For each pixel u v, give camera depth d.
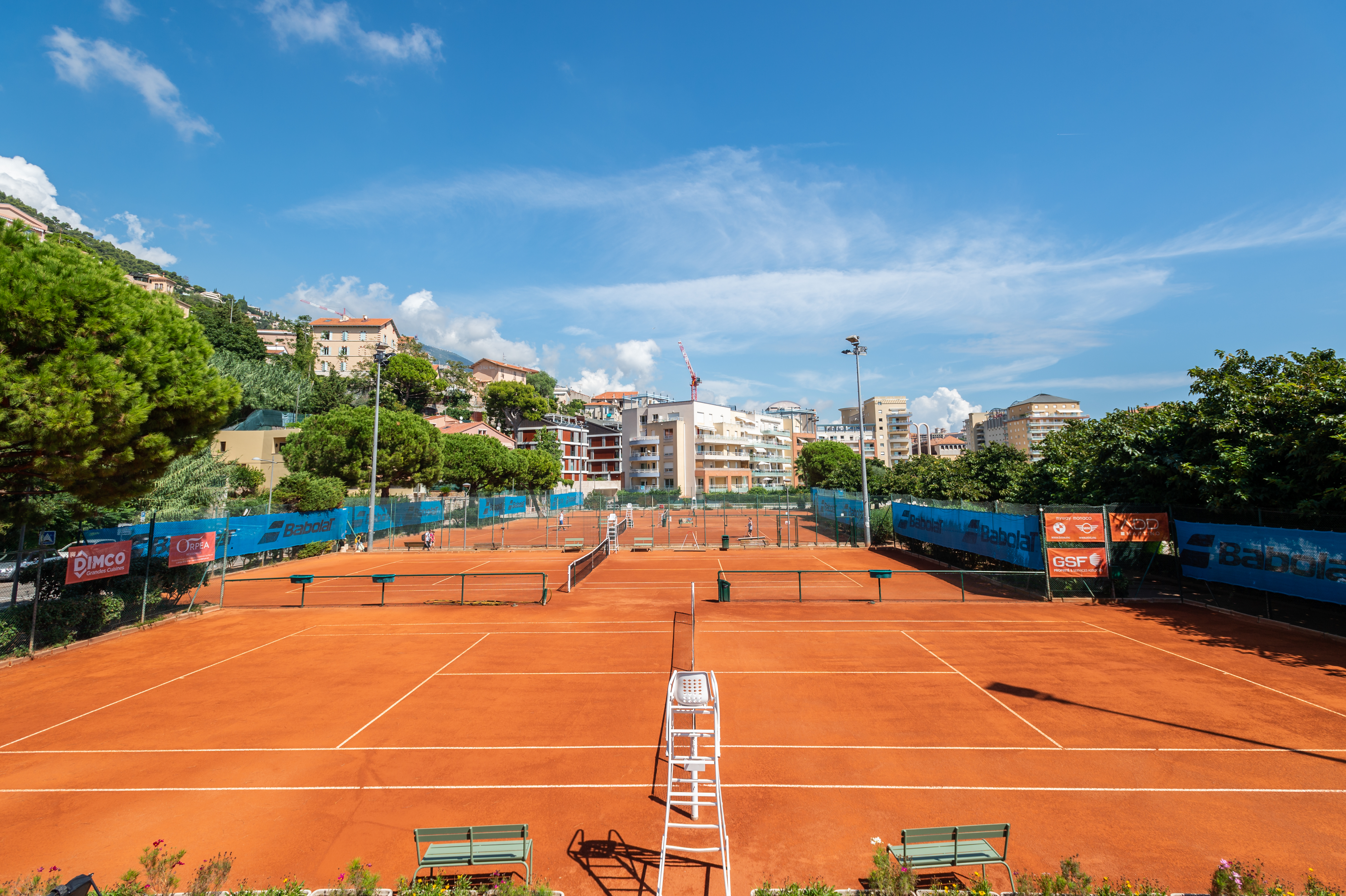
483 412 102.81
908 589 23.23
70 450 12.88
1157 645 14.98
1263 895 5.59
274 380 64.25
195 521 26.16
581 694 12.15
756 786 8.40
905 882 5.66
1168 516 20.08
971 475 35.00
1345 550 14.86
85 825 7.64
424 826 7.53
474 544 40.62
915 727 10.29
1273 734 9.81
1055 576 20.12
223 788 8.50
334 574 28.64
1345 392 15.42
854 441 154.25
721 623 18.02
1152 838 7.09
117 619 17.56
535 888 5.85
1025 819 7.54
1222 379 19.36
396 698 12.04
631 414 98.12
